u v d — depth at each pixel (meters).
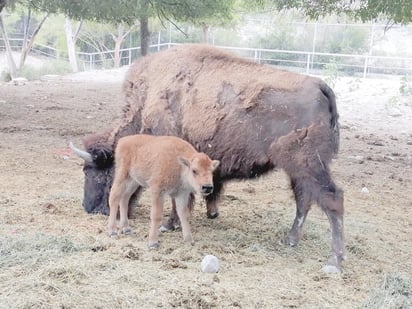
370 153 9.17
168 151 4.27
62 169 6.91
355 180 7.36
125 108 5.25
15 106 11.97
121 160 4.54
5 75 21.03
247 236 4.79
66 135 9.13
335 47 24.69
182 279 3.70
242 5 15.91
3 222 4.71
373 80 17.83
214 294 3.48
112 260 3.96
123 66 27.02
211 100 4.68
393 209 6.08
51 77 20.00
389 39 26.19
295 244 4.59
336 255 4.15
